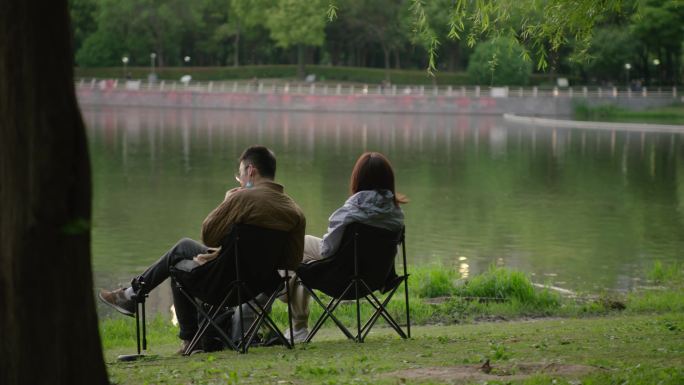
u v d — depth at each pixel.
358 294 12.13
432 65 16.52
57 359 6.18
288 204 11.51
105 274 27.89
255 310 11.86
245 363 10.50
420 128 105.44
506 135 95.81
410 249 32.97
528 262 30.38
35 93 5.95
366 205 11.84
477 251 32.59
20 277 6.09
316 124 109.56
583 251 32.69
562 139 91.19
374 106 136.38
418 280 21.97
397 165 66.50
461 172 62.25
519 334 13.83
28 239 6.05
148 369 10.46
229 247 11.22
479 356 10.52
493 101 132.62
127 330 18.50
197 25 166.75
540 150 79.19
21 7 5.92
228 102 140.75
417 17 16.55
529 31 17.80
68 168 6.05
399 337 13.69
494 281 21.11
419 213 42.69
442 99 134.50
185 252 12.02
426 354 10.85
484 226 38.84
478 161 69.81
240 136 90.38
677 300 20.70
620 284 26.03
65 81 6.04
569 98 131.38
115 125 102.75
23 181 6.02
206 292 11.56
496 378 8.90
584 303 21.25
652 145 84.69
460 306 19.62
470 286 21.27
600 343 11.98
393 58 189.88
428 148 80.44
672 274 27.48
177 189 51.19
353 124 110.50
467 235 36.28
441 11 132.00
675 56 155.00
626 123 112.25
